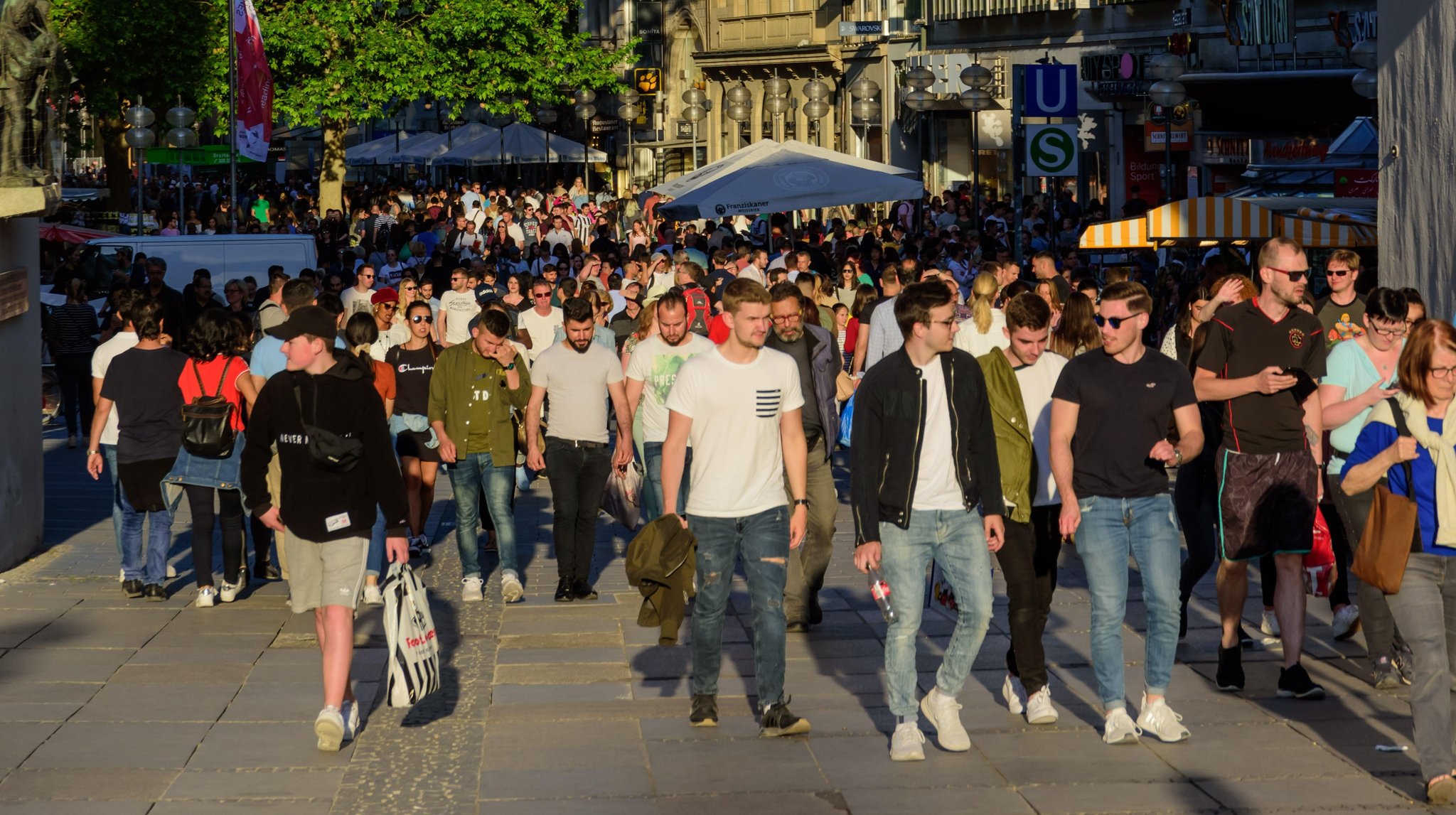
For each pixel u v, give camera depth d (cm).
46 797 813
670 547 906
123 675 1052
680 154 7262
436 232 4056
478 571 1312
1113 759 864
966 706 971
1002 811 785
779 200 2525
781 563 915
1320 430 970
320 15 5109
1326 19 3812
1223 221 1989
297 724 942
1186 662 1065
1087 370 891
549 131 7750
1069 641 1124
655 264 2697
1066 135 2689
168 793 821
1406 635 797
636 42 5803
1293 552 970
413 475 1470
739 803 801
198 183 7194
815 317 1414
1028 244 3662
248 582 1369
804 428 1150
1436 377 796
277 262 2834
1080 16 4875
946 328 864
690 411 912
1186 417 888
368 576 939
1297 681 970
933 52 5484
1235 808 787
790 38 6456
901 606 871
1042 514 953
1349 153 2491
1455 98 1398
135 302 1265
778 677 912
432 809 796
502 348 1291
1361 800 795
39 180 1395
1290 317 990
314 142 8519
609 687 1025
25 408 1468
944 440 873
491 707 980
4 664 1077
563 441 1290
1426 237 1450
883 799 805
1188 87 3722
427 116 8512
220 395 1250
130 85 4953
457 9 5300
